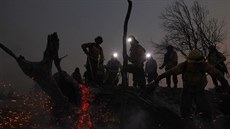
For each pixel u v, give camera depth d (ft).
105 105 23.62
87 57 29.40
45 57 21.01
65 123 21.48
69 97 22.57
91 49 29.58
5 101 30.40
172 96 27.76
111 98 24.30
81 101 22.82
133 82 29.84
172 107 24.23
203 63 19.71
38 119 21.90
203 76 19.84
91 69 28.84
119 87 26.89
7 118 21.81
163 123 21.03
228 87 20.02
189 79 19.83
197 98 19.81
